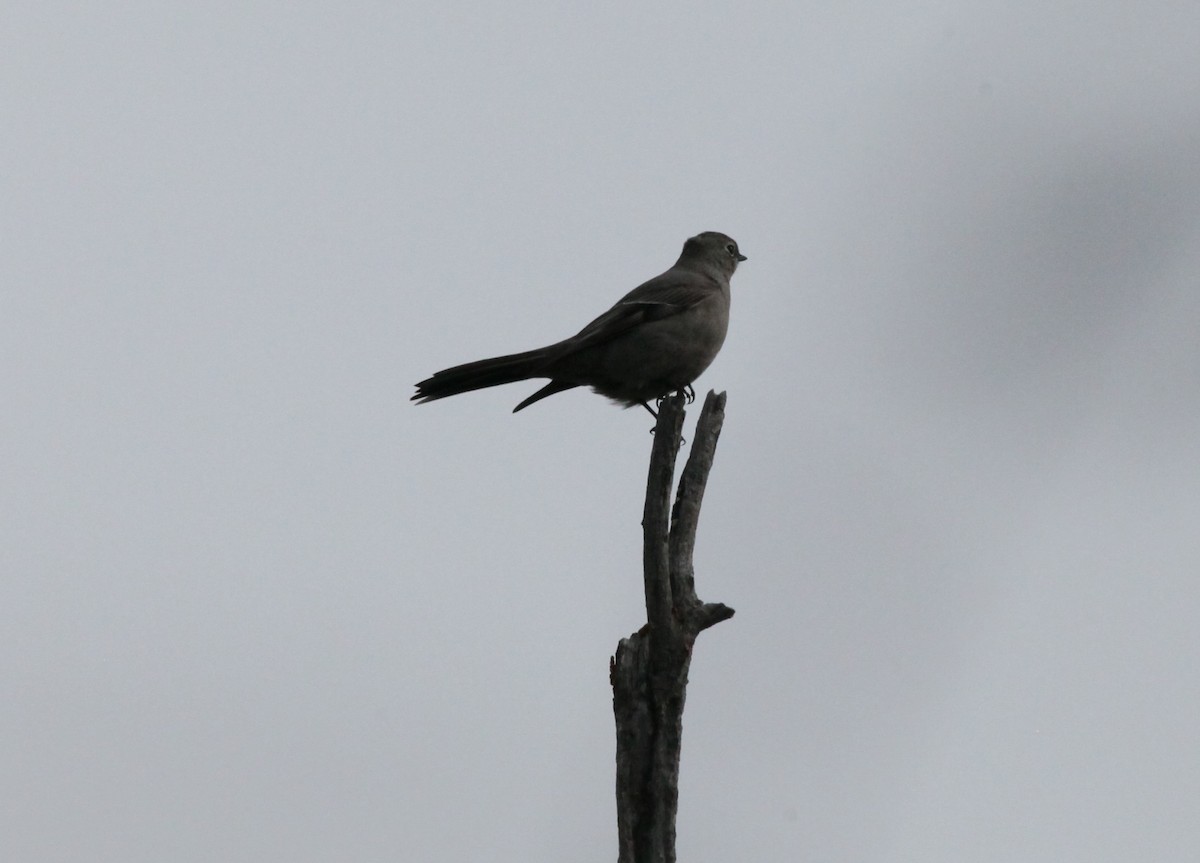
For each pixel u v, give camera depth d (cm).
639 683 1076
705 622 1083
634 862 1045
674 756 1060
